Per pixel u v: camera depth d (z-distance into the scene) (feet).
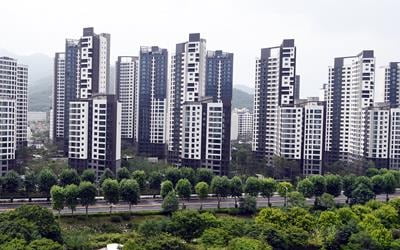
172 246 464.24
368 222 547.90
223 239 490.49
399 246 518.37
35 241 423.23
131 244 469.16
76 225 600.39
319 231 549.13
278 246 497.87
